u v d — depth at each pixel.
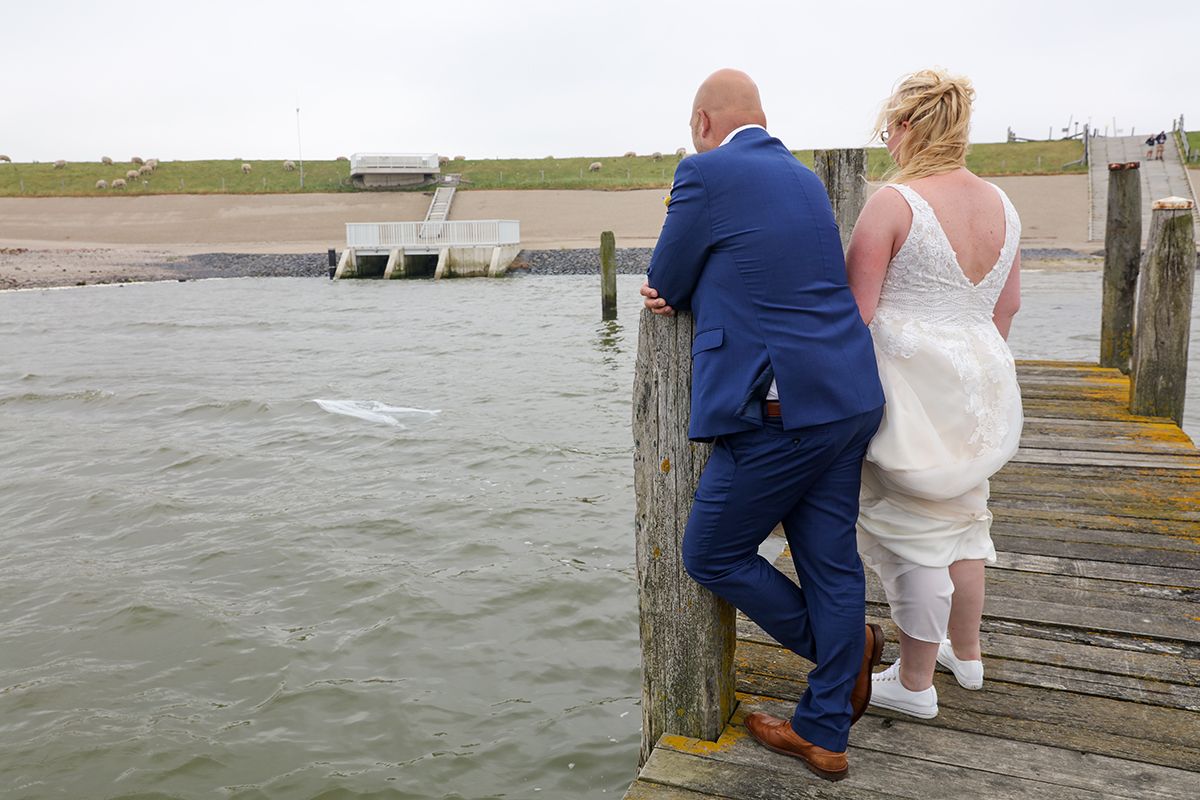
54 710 4.45
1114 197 7.76
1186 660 2.91
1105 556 3.81
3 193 61.62
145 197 60.09
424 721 4.30
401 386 12.54
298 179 66.81
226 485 8.09
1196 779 2.29
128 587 5.88
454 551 6.36
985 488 2.46
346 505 7.40
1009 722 2.58
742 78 2.22
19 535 6.91
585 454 8.74
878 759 2.41
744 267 2.03
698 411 2.13
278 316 22.00
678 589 2.47
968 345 2.26
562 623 5.27
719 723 2.54
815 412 2.03
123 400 11.93
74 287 31.34
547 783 3.84
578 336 17.53
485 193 58.22
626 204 53.94
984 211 2.29
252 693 4.59
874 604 3.44
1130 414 6.30
